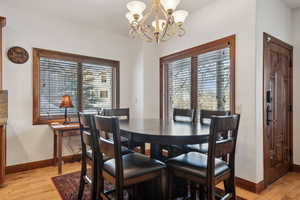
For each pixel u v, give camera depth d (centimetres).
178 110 278
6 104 251
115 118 134
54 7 286
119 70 399
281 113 270
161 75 388
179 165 155
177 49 345
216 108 280
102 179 161
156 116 396
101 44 373
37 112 303
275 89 257
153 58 393
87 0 266
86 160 196
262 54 233
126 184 138
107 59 381
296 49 285
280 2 265
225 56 268
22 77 289
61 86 333
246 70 232
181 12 197
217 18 269
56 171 286
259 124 228
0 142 232
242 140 233
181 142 151
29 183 243
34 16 300
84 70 359
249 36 229
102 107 381
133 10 186
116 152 134
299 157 283
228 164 161
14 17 282
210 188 133
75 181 249
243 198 208
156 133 159
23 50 289
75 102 348
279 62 264
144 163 157
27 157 293
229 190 158
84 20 331
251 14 228
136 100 400
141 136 160
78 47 346
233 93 246
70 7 285
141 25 221
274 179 253
